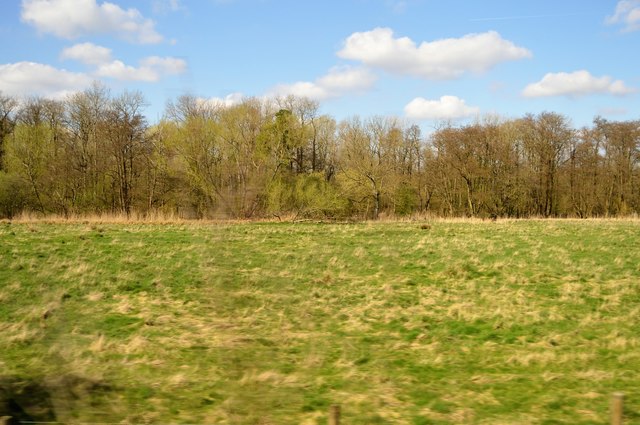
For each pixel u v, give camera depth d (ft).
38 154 141.69
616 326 36.09
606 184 181.16
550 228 99.66
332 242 74.54
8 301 39.22
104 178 151.64
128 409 22.62
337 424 19.15
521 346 32.45
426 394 24.99
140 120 147.23
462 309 39.83
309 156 184.03
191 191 124.77
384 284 48.62
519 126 191.83
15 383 24.90
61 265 51.29
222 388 24.91
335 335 34.01
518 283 49.42
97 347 29.96
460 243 74.33
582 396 24.67
